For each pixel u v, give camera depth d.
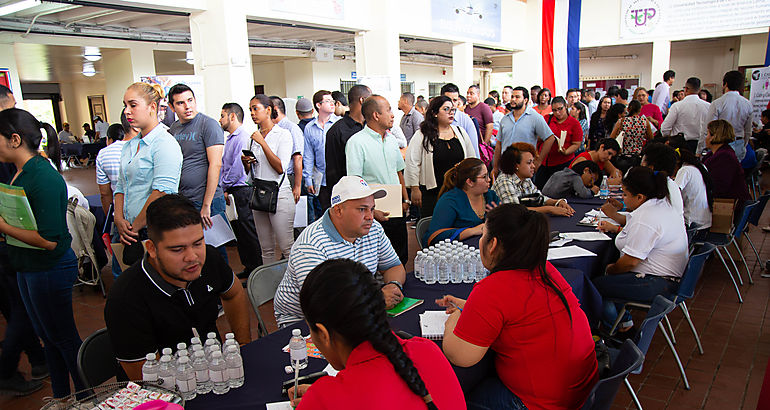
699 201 3.95
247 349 1.79
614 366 1.86
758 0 11.39
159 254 1.58
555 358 1.65
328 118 5.44
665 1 12.45
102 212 4.65
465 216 3.18
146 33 9.20
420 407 1.08
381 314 1.10
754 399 2.61
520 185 3.98
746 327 3.43
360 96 4.20
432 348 1.25
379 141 3.63
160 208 1.56
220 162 3.40
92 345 1.75
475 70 19.72
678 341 3.28
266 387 1.54
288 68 13.94
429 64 16.88
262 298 2.42
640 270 2.91
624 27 13.05
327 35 11.08
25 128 2.25
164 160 2.83
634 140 6.52
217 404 1.45
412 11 8.52
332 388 1.07
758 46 12.88
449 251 2.52
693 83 6.87
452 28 9.77
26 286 2.39
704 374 2.87
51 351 2.48
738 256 4.89
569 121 5.92
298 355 1.60
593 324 2.66
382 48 7.78
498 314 1.63
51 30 8.02
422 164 4.31
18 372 2.92
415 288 2.38
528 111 5.41
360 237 2.22
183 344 1.53
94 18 8.34
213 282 1.84
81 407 1.34
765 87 8.69
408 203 3.97
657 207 2.85
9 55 9.30
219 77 5.69
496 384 1.77
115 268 3.43
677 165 4.03
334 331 1.09
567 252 2.89
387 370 1.07
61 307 2.42
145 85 2.81
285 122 4.58
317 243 2.12
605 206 3.62
